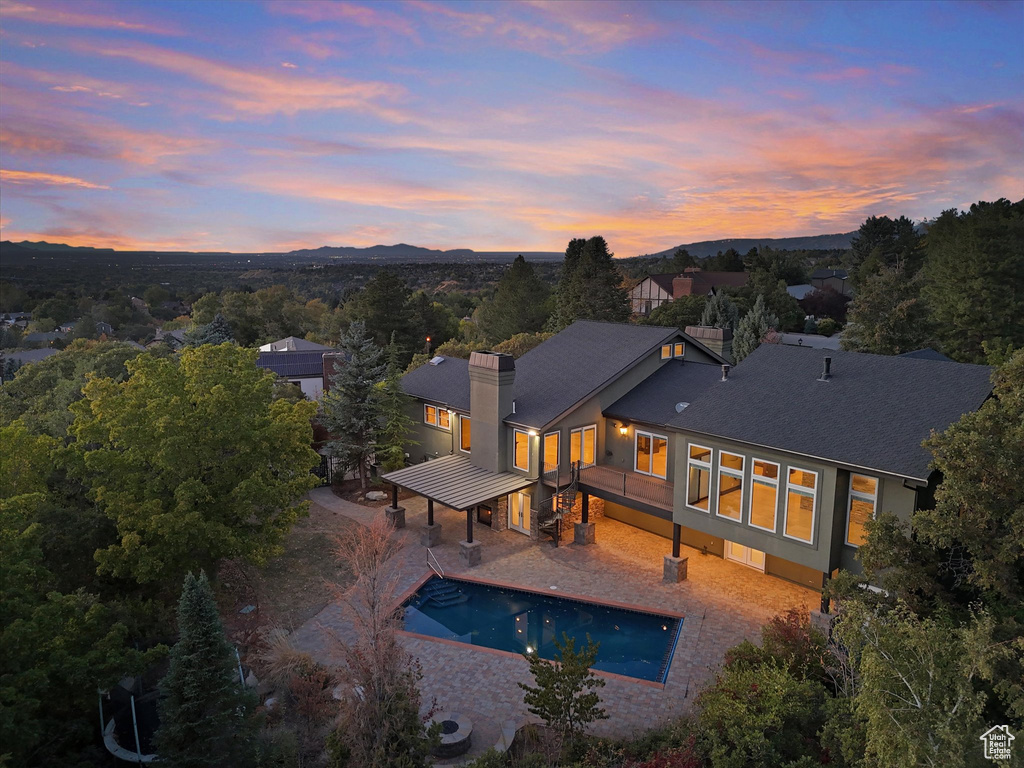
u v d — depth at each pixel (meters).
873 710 9.20
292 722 15.55
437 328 71.44
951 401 17.39
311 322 109.75
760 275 64.38
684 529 25.22
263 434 20.42
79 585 18.34
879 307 37.62
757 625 19.30
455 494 24.62
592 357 28.67
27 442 18.20
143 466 19.77
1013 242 44.56
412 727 12.88
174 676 12.66
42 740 13.41
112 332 127.81
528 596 21.95
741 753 11.47
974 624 9.81
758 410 20.14
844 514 17.81
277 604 21.00
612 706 15.94
